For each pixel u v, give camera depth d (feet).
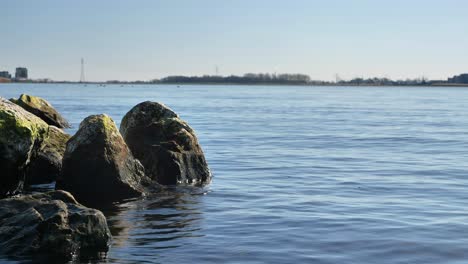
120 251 40.11
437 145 114.11
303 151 102.83
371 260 38.42
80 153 59.26
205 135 132.77
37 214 40.60
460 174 75.20
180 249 40.70
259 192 62.64
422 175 74.38
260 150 103.91
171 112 74.18
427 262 38.11
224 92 650.02
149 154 68.28
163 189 63.67
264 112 241.76
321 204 55.98
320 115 224.33
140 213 52.49
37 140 58.85
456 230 45.88
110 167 59.21
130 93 553.23
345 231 45.57
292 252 40.04
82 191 58.85
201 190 63.82
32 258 38.17
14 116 56.08
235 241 42.78
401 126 166.40
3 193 56.70
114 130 61.57
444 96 532.32
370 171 78.02
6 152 55.01
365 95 565.53
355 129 154.51
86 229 40.73
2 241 39.55
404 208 54.08
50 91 579.48
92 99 357.61
